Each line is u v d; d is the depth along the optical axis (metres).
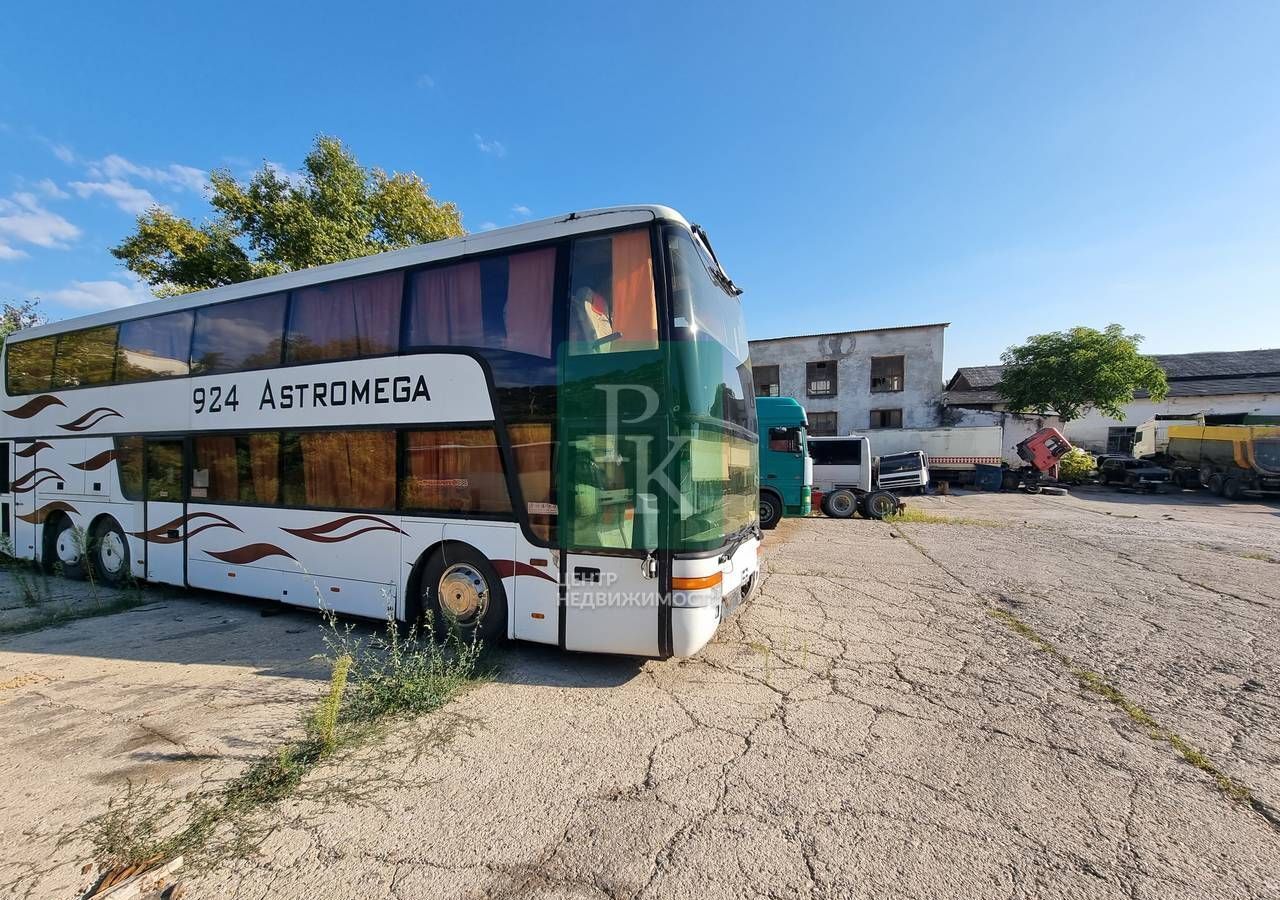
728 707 3.76
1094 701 3.86
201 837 2.45
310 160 15.38
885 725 3.50
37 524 7.79
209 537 6.04
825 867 2.26
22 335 8.02
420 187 17.23
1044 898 2.10
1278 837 2.46
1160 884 2.17
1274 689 4.07
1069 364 23.72
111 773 2.97
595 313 4.13
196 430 6.15
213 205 15.02
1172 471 23.55
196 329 6.18
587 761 3.09
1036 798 2.74
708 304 4.38
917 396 27.70
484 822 2.56
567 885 2.17
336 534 5.22
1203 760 3.09
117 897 2.09
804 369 29.23
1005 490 23.16
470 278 4.62
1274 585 7.26
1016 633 5.31
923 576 7.72
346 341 5.19
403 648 4.80
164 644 5.07
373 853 2.36
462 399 4.59
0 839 2.46
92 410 7.08
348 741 3.29
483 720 3.57
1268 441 19.31
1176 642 5.08
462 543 4.61
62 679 4.27
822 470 15.09
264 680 4.23
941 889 2.14
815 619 5.72
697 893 2.12
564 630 4.18
